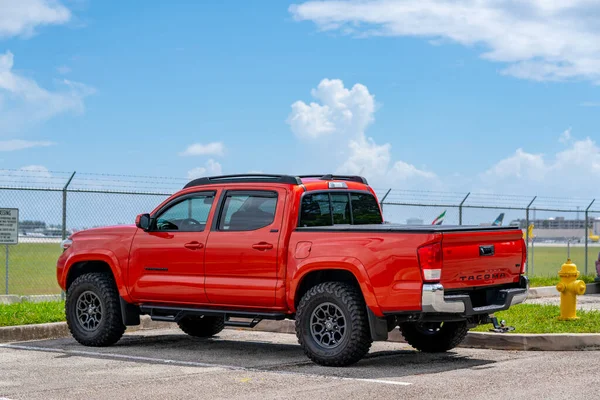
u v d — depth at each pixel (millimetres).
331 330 9469
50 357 10258
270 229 9906
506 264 9758
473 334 10930
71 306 11484
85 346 11359
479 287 9398
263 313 10000
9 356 10328
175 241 10656
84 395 7648
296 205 9914
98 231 11547
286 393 7688
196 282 10414
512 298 9633
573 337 10477
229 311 10336
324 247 9445
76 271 11930
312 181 10336
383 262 8992
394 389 7832
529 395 7422
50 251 48656
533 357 9930
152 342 11820
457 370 9000
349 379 8461
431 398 7359
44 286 26531
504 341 10695
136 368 9328
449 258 8906
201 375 8805
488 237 9445
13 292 23828
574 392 7551
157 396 7586
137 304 11164
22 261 39625
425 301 8711
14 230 17344
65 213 16797
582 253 59344
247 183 10320
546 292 19281
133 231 11148
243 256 10039
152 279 10812
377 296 9000
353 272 9156
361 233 9227
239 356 10352
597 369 8898
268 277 9867
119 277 11109
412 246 8836
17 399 7465
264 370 9156
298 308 9562
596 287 21203
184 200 10852
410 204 20078
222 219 10383
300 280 9625
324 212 10344
